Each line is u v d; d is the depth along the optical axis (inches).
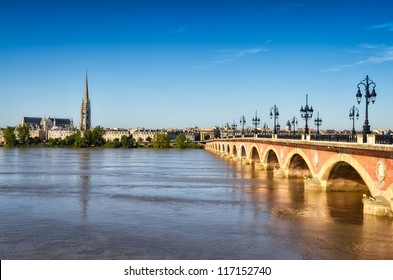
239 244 1588.3
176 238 1659.7
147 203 2404.0
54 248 1533.0
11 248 1533.0
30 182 3356.3
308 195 2637.8
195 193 2790.4
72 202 2427.4
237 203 2399.1
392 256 1459.2
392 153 1818.4
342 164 2492.6
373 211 1982.0
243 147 6028.5
